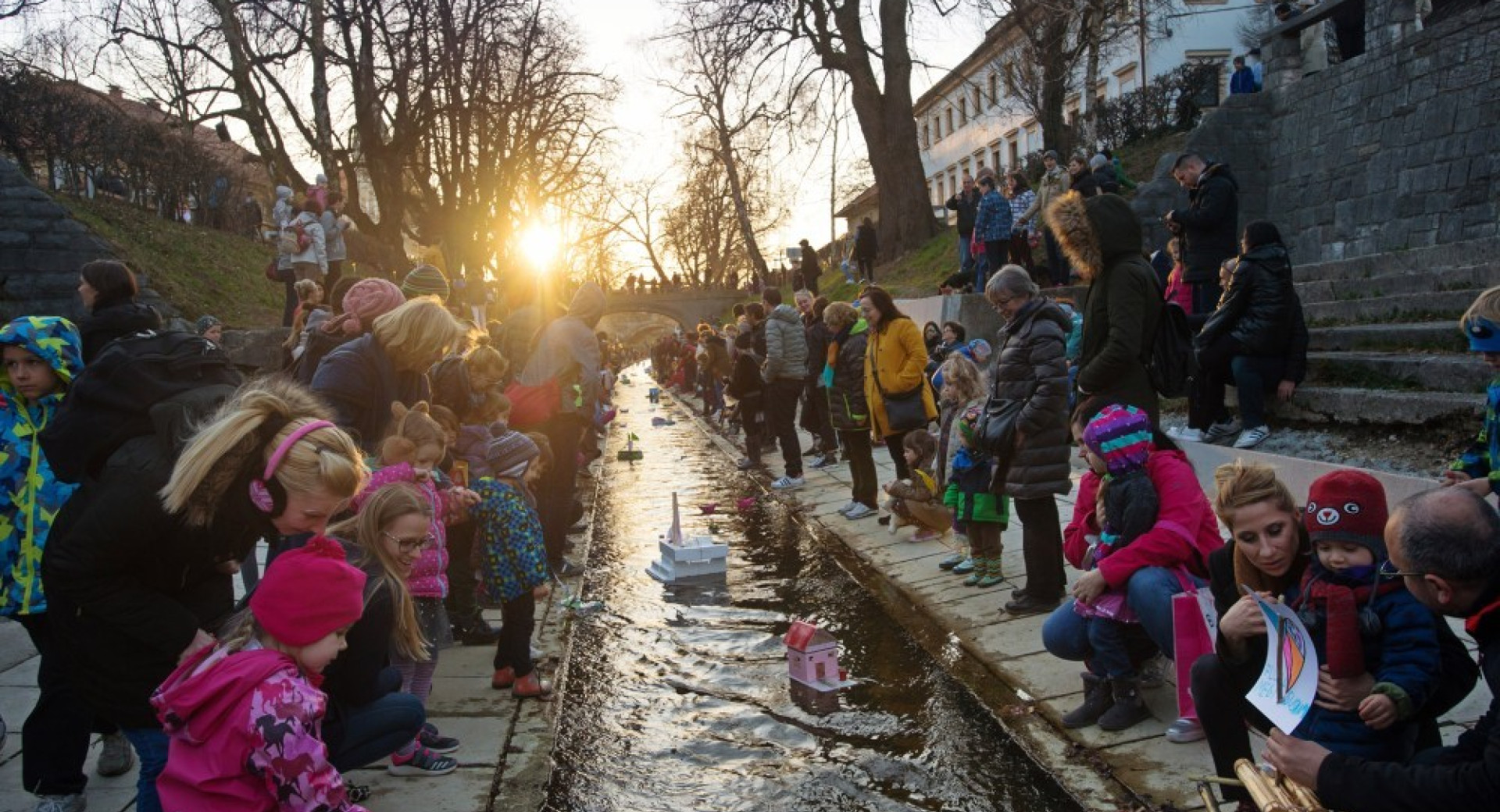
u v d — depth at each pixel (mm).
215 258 19141
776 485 11750
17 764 4367
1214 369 8430
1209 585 3811
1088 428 4520
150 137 19609
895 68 27109
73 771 3770
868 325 9352
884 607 6734
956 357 6918
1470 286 9156
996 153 52562
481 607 7035
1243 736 3408
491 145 31203
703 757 4594
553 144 33688
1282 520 3172
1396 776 2490
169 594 3014
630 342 92188
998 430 5953
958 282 14500
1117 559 4355
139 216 18844
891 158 27422
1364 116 14828
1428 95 13648
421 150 29469
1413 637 2809
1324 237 15648
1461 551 2414
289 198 14766
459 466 5559
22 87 17219
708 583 7746
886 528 8969
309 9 24516
